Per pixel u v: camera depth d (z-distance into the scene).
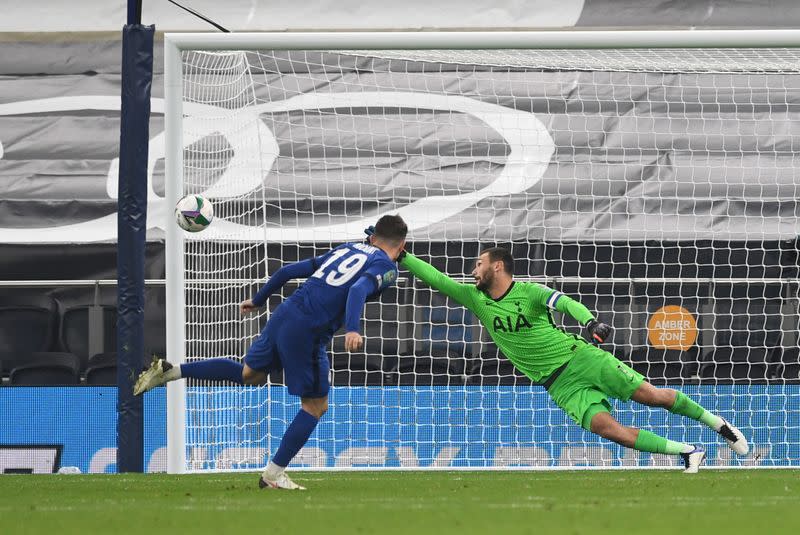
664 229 39.22
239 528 13.59
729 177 39.72
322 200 39.41
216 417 30.83
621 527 13.55
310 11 42.50
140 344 26.89
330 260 20.23
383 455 31.97
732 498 18.27
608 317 37.97
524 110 40.47
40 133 40.94
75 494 19.66
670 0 42.19
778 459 32.66
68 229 39.81
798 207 39.47
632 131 40.12
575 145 40.12
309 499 18.05
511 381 35.88
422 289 37.44
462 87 40.66
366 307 37.00
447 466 31.06
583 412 25.83
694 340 36.88
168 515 15.32
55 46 41.81
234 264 35.03
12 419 31.38
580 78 40.62
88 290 39.28
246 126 38.88
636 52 34.41
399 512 15.56
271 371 20.66
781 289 38.16
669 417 32.91
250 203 38.75
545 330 26.00
